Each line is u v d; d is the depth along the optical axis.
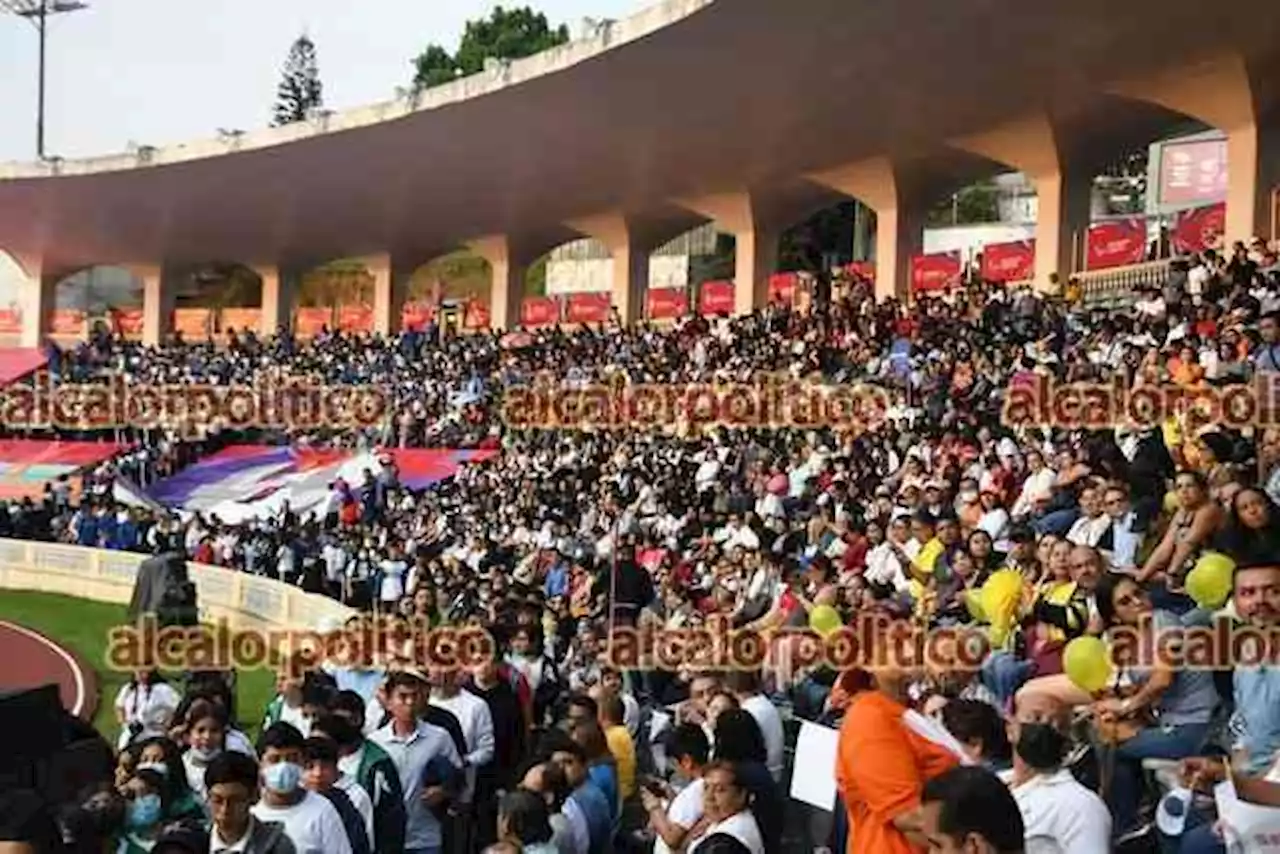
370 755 8.66
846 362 30.44
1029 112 33.03
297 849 7.54
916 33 28.83
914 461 19.31
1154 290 26.09
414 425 40.59
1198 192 38.84
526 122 39.94
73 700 21.98
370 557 26.72
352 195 51.62
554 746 8.80
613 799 9.38
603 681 11.11
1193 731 8.20
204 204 54.53
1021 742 6.32
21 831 5.25
